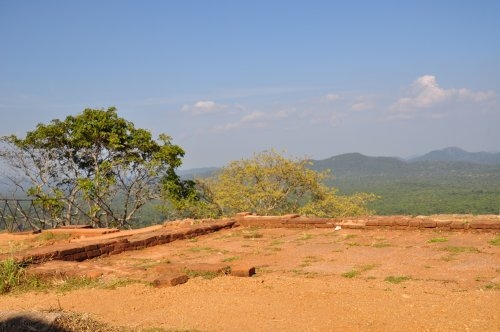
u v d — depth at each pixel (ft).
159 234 45.01
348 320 18.61
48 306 23.13
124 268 30.32
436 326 17.29
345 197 98.12
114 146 77.10
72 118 80.43
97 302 23.57
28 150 80.94
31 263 32.48
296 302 21.38
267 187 94.02
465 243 36.45
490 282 24.39
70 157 82.02
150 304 22.70
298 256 35.12
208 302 22.17
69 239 48.98
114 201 88.99
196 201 83.05
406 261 31.12
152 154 81.51
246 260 34.73
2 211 62.64
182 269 28.53
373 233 44.16
